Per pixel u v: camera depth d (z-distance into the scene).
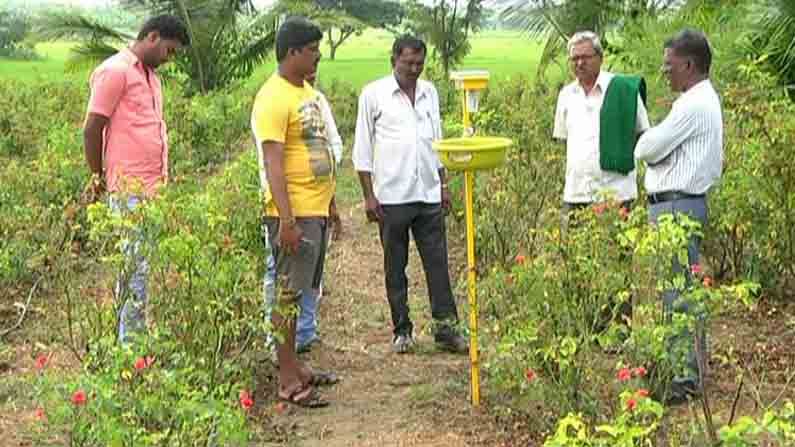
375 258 10.20
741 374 5.33
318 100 5.94
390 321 7.91
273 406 5.92
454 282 8.48
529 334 5.04
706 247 7.96
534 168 8.88
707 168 5.68
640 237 4.92
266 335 6.18
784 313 7.43
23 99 16.05
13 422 5.68
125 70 6.26
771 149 7.27
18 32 42.75
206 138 15.85
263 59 22.55
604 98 6.73
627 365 4.92
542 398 5.13
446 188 6.96
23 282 8.05
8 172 8.95
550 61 17.89
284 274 5.89
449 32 24.45
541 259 5.31
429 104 6.88
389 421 5.79
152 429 4.22
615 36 16.64
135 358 4.38
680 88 5.76
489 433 5.54
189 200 5.80
